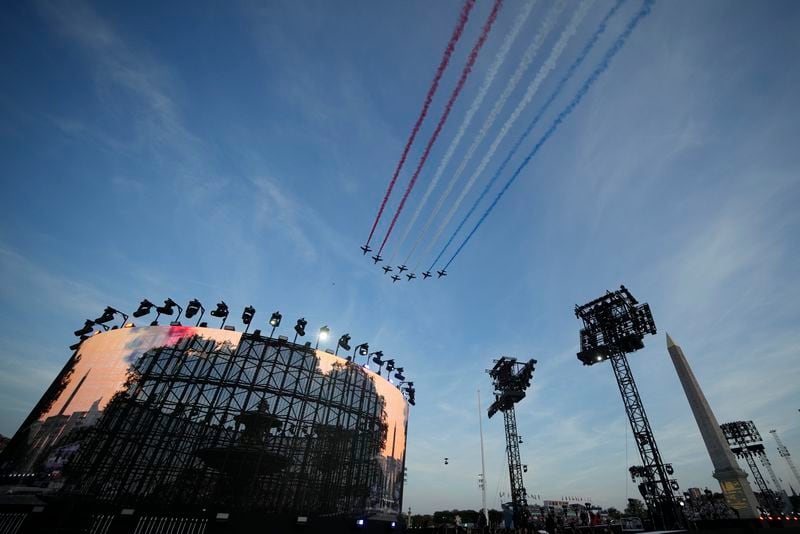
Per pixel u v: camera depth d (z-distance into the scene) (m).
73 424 39.41
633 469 39.09
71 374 44.69
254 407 40.97
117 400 40.47
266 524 34.81
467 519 77.00
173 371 42.50
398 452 53.78
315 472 40.78
